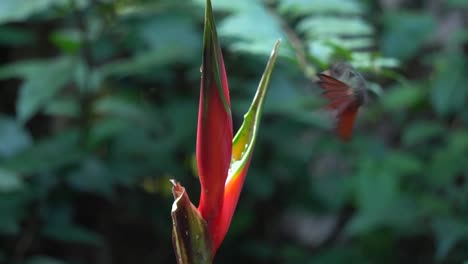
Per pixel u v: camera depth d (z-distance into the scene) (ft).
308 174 8.44
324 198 8.38
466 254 7.45
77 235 6.86
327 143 8.05
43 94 6.01
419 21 8.07
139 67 6.55
